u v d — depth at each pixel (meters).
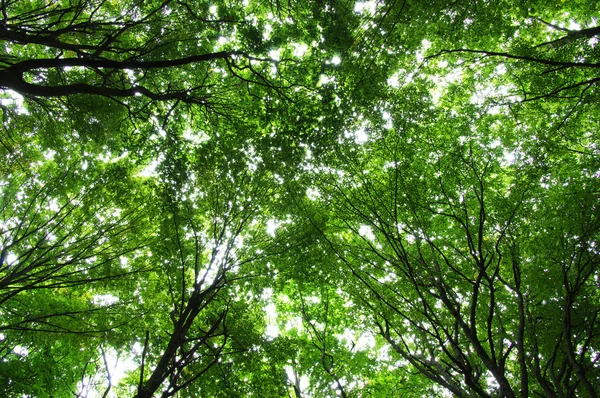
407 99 9.45
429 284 8.34
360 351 14.12
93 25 7.16
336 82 9.54
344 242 11.62
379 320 11.05
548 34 11.84
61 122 10.27
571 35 8.42
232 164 9.97
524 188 9.08
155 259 9.94
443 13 9.28
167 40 9.64
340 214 10.19
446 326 10.26
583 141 11.74
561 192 9.72
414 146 10.25
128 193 10.02
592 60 8.84
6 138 10.02
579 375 6.72
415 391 13.69
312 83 9.78
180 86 11.00
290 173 9.97
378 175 10.39
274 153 9.71
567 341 7.16
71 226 9.43
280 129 10.16
